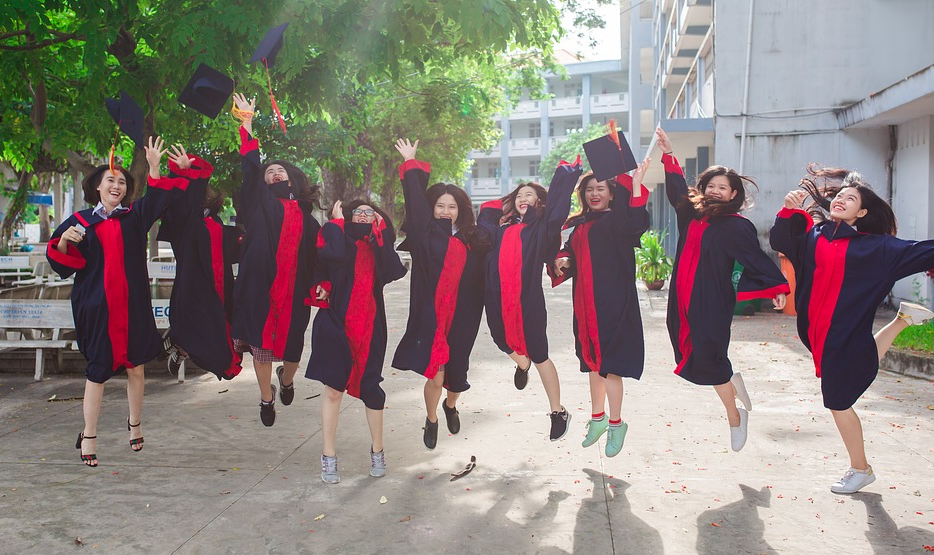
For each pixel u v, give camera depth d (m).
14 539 3.74
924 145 12.68
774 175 14.48
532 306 4.68
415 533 3.79
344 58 8.23
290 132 14.05
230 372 5.32
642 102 39.03
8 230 25.58
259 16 6.67
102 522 3.95
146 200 4.75
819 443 5.30
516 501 4.21
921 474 4.62
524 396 6.89
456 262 4.73
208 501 4.24
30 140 11.37
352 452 5.18
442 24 8.34
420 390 7.20
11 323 7.79
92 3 6.73
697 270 4.54
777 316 13.18
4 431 5.77
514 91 20.86
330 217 4.60
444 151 27.11
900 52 14.11
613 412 4.61
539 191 4.89
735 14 14.41
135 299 4.79
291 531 3.83
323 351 4.55
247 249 4.89
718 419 5.98
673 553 3.55
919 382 7.46
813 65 14.31
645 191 4.51
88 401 4.82
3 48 7.69
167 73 7.53
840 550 3.57
